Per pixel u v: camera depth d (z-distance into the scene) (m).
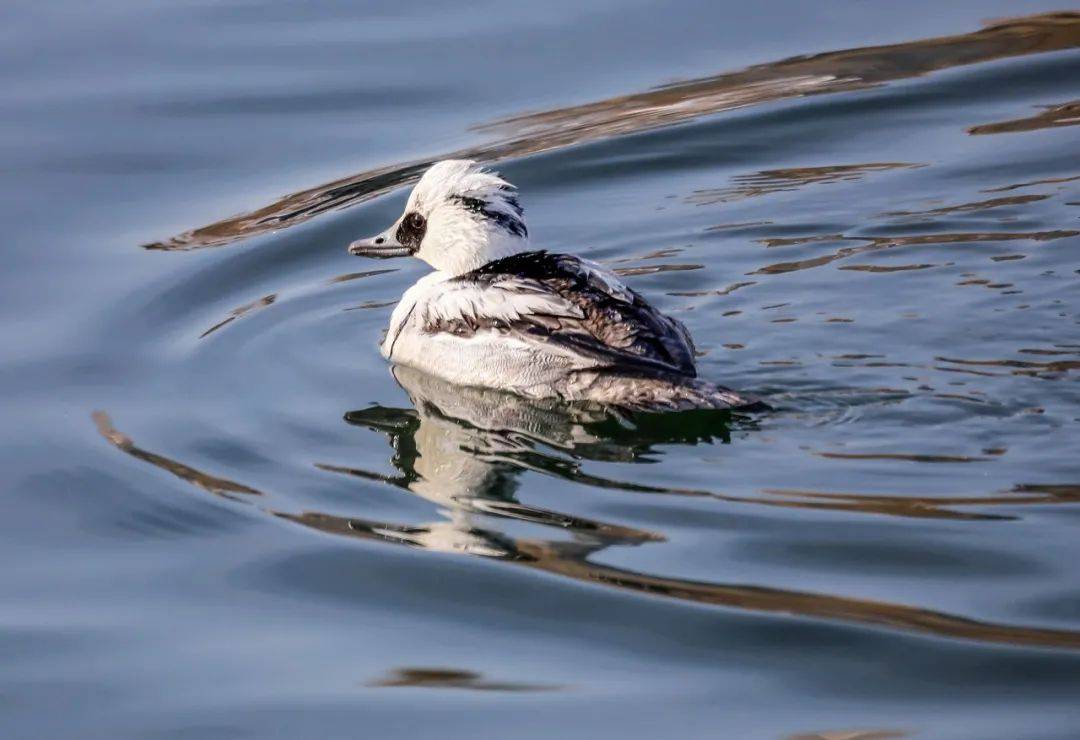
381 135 19.75
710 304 15.66
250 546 12.00
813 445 12.80
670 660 10.36
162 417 14.06
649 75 20.81
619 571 11.27
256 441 13.59
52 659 10.70
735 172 18.95
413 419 13.98
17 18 22.64
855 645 10.34
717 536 11.59
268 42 21.88
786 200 18.12
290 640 10.83
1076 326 14.62
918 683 9.98
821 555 11.29
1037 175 18.17
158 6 23.06
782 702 9.90
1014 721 9.56
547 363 14.15
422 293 15.32
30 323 15.91
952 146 19.11
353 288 16.84
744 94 20.27
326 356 15.30
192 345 15.49
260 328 15.87
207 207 18.34
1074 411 13.08
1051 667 9.99
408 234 15.76
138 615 11.21
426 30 22.16
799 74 20.62
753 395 13.29
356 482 12.83
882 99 20.08
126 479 13.02
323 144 19.62
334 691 10.23
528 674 10.32
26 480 13.09
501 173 18.86
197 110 20.30
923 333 14.69
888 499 11.91
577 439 13.44
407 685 10.27
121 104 20.38
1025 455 12.44
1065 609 10.52
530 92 20.53
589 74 20.88
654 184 18.83
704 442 13.05
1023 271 15.85
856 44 21.33
